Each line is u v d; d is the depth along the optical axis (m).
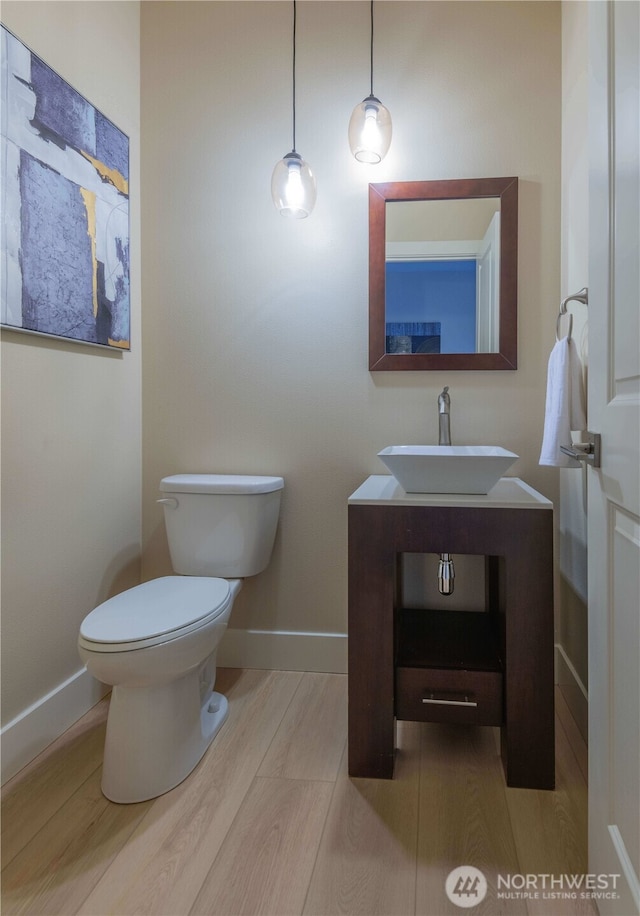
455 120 1.90
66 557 1.65
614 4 0.94
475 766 1.46
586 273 1.57
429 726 1.67
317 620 2.02
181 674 1.37
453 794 1.34
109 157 1.81
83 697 1.72
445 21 1.90
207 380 2.05
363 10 1.93
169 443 2.08
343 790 1.36
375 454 1.97
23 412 1.46
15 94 1.38
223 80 2.00
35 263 1.46
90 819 1.26
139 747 1.33
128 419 2.00
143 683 1.31
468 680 1.41
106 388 1.85
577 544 1.67
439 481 1.46
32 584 1.50
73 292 1.63
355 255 1.96
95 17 1.74
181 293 2.05
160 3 2.03
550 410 1.57
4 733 1.39
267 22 1.98
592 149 1.05
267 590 2.04
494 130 1.88
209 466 2.06
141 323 2.07
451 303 1.90
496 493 1.50
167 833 1.21
